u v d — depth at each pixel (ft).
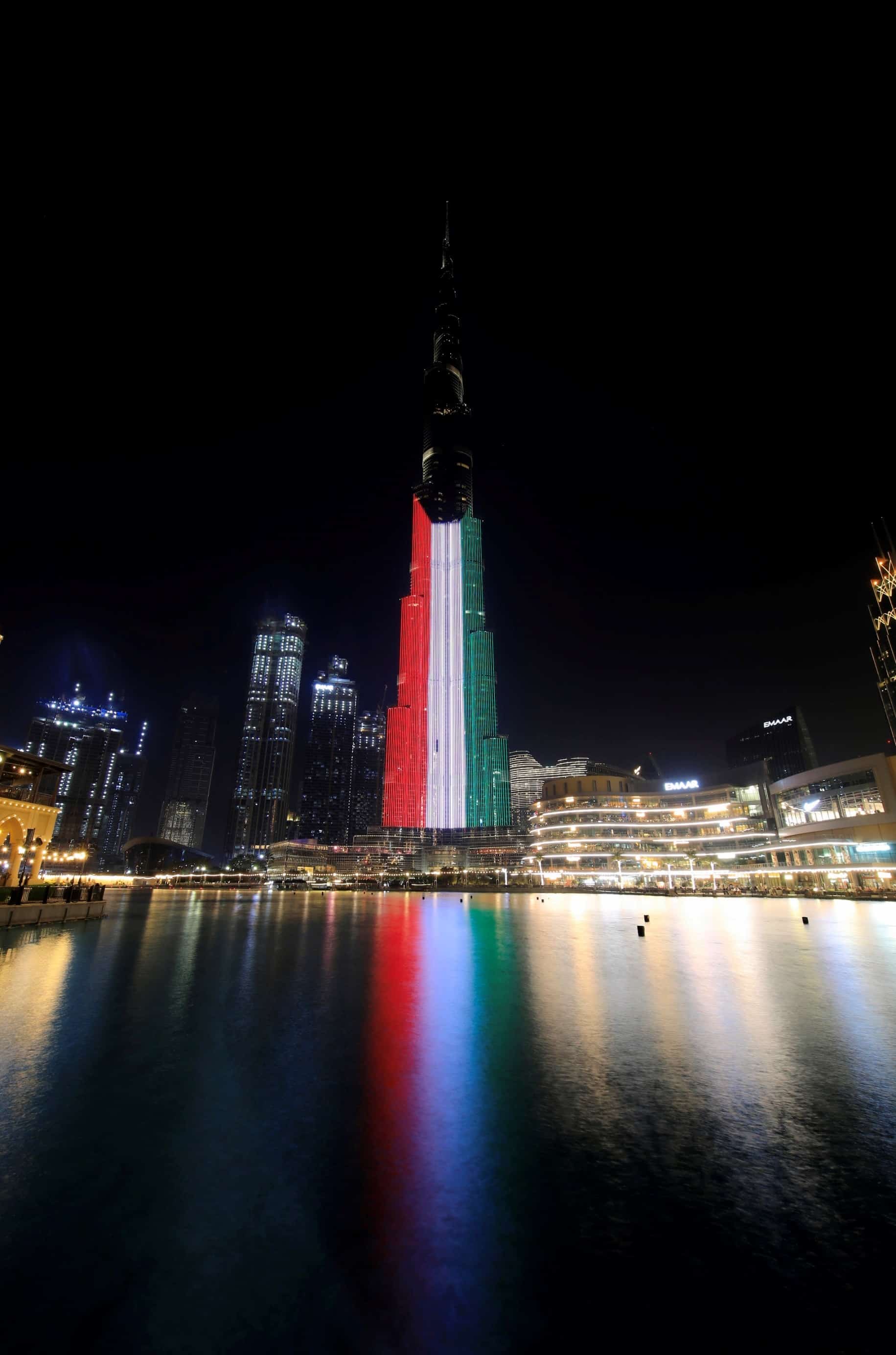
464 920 177.58
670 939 111.86
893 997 56.90
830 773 350.64
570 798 506.07
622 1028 46.44
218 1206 21.83
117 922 165.58
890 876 305.73
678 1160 25.13
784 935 117.08
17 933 113.39
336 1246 19.40
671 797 485.56
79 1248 19.26
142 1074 35.86
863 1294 17.19
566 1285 17.53
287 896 488.44
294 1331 15.70
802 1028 45.65
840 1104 30.71
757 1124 28.40
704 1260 18.70
